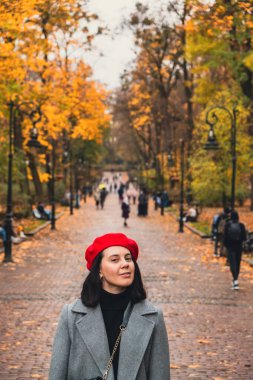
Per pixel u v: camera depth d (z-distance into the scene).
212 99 38.00
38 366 9.23
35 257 23.28
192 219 42.56
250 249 24.08
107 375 3.41
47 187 63.19
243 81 29.78
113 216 52.25
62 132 46.75
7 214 21.97
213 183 38.47
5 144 29.88
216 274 19.48
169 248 27.53
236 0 20.80
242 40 26.83
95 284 3.55
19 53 21.23
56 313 13.12
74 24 22.56
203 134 38.94
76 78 43.09
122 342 3.45
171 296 15.43
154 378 3.49
